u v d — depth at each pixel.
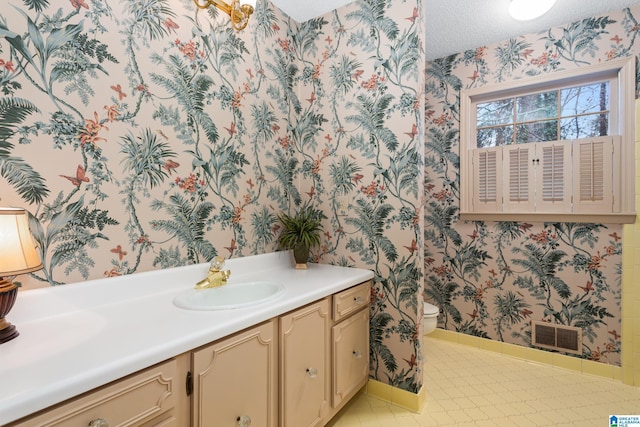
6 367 0.67
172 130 1.38
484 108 2.56
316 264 2.02
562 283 2.18
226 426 0.97
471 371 2.15
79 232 1.10
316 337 1.38
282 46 2.00
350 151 1.91
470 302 2.54
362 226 1.87
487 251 2.47
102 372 0.67
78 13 1.09
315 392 1.38
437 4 1.96
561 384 1.98
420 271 1.72
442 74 2.66
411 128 1.70
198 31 1.49
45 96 1.02
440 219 2.68
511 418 1.65
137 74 1.26
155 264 1.32
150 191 1.31
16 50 0.96
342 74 1.93
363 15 1.85
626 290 1.99
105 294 1.14
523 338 2.32
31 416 0.58
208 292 1.35
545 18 2.10
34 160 1.00
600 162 2.06
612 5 1.96
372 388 1.82
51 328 0.91
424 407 1.74
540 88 2.33
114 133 1.19
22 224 0.85
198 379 0.89
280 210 1.99
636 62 1.95
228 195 1.65
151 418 0.77
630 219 1.96
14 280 0.95
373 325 1.83
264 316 1.09
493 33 2.29
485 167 2.47
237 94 1.70
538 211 2.26
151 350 0.77
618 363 2.02
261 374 1.10
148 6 1.29
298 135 2.11
